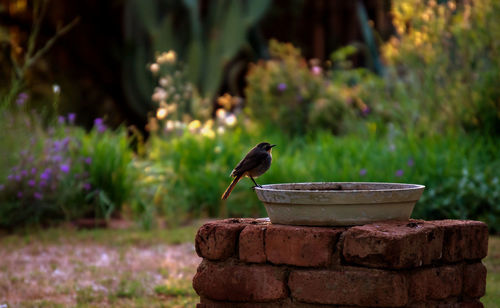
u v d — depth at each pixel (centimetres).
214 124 1509
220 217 1201
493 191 1033
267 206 486
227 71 2509
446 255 460
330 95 1617
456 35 1201
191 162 1288
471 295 482
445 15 1233
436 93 1229
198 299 660
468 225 475
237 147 1318
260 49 2564
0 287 720
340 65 1895
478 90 1192
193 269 796
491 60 1192
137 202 1194
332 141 1316
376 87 1545
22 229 1095
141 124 2384
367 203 448
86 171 1191
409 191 459
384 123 1452
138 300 659
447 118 1225
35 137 1150
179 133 1363
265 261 465
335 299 433
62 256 895
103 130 1273
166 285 705
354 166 1190
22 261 862
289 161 1233
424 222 468
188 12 2084
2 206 1098
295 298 450
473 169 1071
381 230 427
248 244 470
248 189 1205
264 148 585
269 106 1658
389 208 457
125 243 983
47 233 1058
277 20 2834
